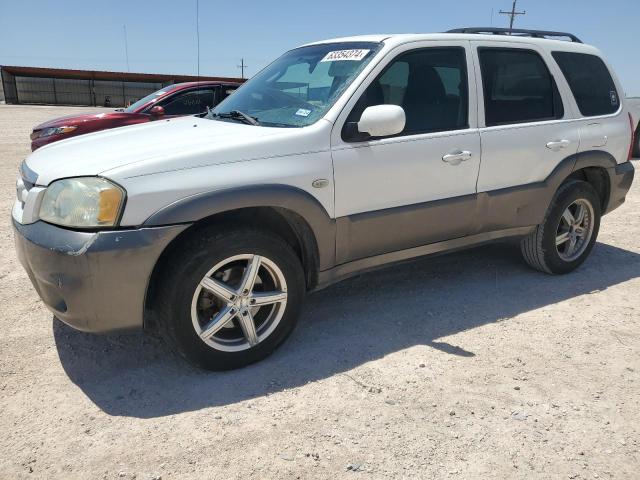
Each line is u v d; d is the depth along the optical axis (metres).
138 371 3.13
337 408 2.81
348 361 3.28
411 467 2.41
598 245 5.71
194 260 2.86
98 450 2.48
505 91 4.12
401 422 2.71
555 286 4.53
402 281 4.55
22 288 4.27
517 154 4.08
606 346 3.53
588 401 2.92
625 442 2.61
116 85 44.44
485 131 3.92
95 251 2.65
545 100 4.37
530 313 4.00
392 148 3.47
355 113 3.38
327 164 3.23
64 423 2.66
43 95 43.16
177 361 3.25
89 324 2.81
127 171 2.74
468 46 3.94
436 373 3.16
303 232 3.30
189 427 2.64
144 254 2.72
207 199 2.82
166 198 2.76
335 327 3.72
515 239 4.44
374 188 3.44
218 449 2.49
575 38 4.90
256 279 3.20
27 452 2.45
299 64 3.99
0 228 5.95
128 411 2.77
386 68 3.53
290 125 3.37
